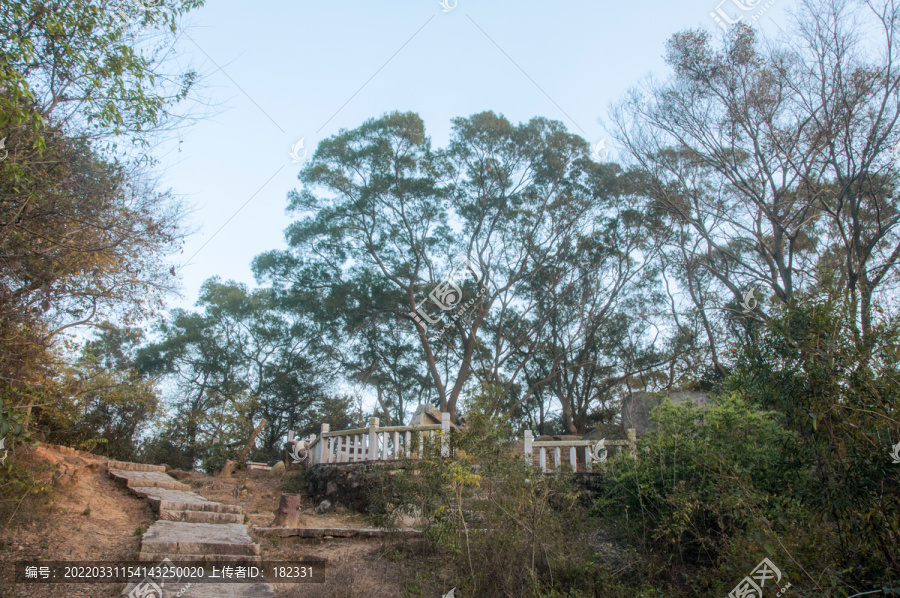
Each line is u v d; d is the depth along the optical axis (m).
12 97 6.35
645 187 20.84
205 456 22.45
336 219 27.30
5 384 8.94
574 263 27.69
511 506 7.41
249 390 32.62
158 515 9.40
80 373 11.66
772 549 5.51
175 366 34.72
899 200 15.62
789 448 6.13
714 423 8.48
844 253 15.26
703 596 6.56
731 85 18.09
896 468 5.03
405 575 7.61
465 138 27.34
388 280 28.19
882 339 5.47
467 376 27.00
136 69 8.30
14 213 7.80
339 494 12.37
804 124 17.16
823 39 16.36
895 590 4.80
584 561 7.39
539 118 27.30
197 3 8.96
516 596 6.70
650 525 8.33
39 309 9.03
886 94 15.41
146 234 9.47
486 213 28.05
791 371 5.85
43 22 7.66
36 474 8.96
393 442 12.82
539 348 28.64
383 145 26.19
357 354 29.45
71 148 8.47
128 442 17.94
